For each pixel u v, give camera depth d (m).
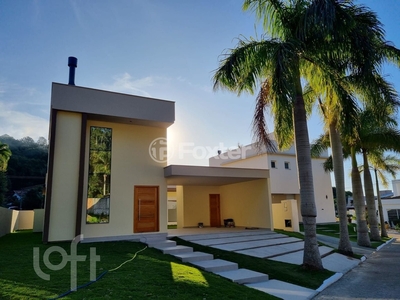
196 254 9.71
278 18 9.73
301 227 22.41
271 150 9.76
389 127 16.02
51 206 10.92
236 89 9.86
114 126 12.91
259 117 9.78
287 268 9.00
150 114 12.71
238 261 9.46
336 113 9.84
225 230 15.88
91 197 11.83
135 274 6.62
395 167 23.27
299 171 9.32
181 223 18.83
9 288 5.23
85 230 11.48
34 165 46.59
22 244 10.63
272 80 8.43
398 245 17.97
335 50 9.06
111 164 12.49
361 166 23.19
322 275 8.36
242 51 9.12
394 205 37.00
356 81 9.52
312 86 10.43
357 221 16.78
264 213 16.47
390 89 10.67
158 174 13.45
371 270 9.94
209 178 14.94
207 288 6.13
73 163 11.47
